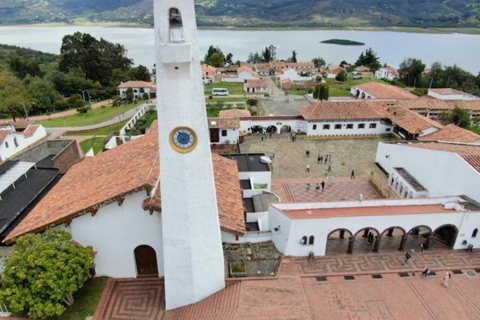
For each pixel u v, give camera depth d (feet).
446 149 115.14
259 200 109.19
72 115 285.23
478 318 74.59
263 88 364.79
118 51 470.80
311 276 85.25
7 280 71.00
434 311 76.13
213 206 70.03
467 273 87.40
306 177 154.30
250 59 596.70
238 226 84.07
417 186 120.57
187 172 66.03
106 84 407.23
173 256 72.84
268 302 74.90
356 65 530.27
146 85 350.64
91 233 81.46
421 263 90.84
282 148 185.78
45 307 70.18
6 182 113.60
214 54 526.57
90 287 84.84
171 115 62.80
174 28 59.26
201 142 65.16
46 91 312.09
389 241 99.81
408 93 302.04
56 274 70.85
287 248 90.48
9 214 99.81
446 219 92.22
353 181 150.92
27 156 159.12
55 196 94.07
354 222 90.27
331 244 97.86
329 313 74.84
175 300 77.46
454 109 229.25
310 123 198.59
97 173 98.73
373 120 200.03
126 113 277.03
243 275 83.46
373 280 84.79
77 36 409.49
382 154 144.97
